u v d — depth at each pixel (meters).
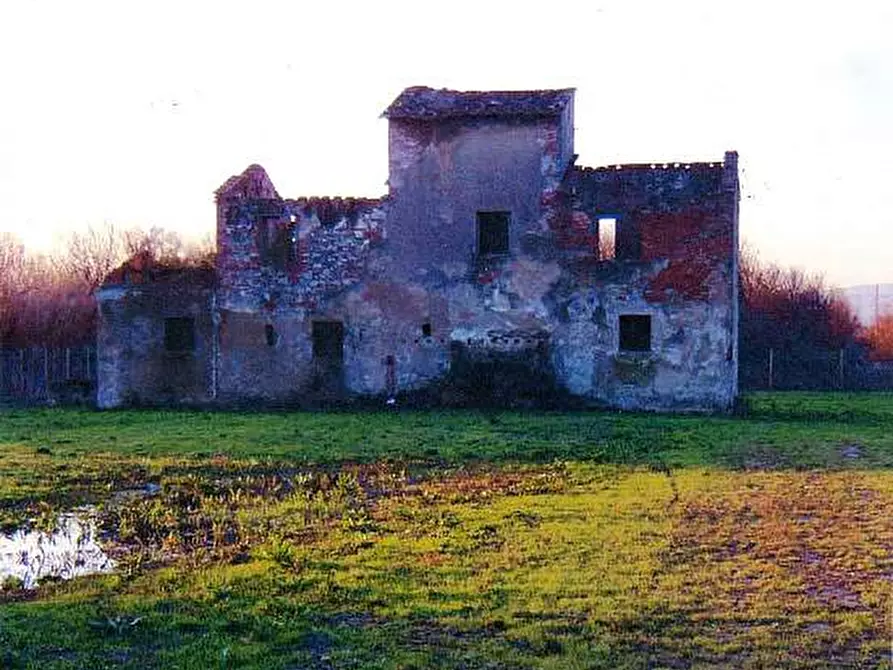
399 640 9.16
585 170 31.05
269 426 26.84
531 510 14.88
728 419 28.28
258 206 32.94
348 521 14.23
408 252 32.16
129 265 33.69
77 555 12.99
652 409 30.45
